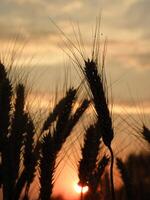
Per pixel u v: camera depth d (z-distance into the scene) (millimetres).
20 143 4961
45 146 4977
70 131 5230
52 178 4965
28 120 5090
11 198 4840
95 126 5293
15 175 4895
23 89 5172
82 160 5242
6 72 5176
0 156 4918
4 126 4945
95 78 4875
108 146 4648
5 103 4980
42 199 4938
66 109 5262
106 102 4809
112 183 4516
